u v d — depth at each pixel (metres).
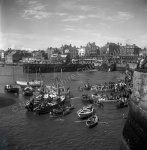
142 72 32.09
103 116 53.81
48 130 44.56
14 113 56.16
